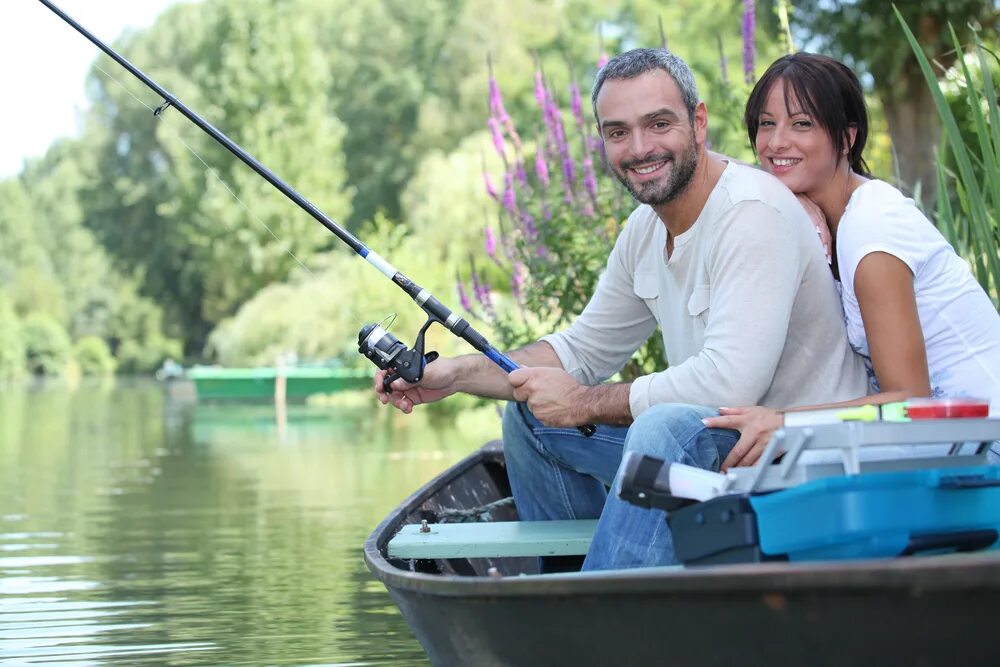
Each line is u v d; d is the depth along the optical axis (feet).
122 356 390.01
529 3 281.54
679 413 25.34
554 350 32.30
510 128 56.24
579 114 54.39
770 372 26.66
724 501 21.12
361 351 32.45
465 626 24.03
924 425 21.29
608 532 25.50
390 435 125.08
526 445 31.55
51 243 395.96
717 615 20.25
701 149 27.66
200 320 393.91
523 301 54.65
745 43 50.80
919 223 25.88
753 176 27.25
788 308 26.61
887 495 20.95
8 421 159.02
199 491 78.79
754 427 24.85
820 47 88.63
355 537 59.26
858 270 25.52
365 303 165.89
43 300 386.11
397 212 323.37
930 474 21.38
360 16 342.85
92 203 399.03
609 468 30.60
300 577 49.29
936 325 25.90
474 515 35.09
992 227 39.73
